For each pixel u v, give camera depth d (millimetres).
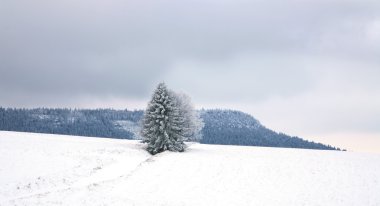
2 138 60125
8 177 38781
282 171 49719
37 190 36375
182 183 43531
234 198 39312
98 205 32438
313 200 39344
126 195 37500
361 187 43625
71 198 33750
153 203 35375
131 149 58656
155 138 60938
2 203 30969
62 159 47875
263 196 40219
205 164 51906
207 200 38312
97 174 43844
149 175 45656
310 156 60344
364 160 57125
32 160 46000
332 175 48156
